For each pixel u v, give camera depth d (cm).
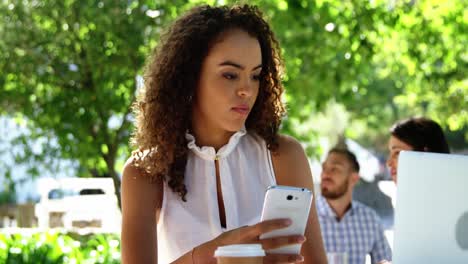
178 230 247
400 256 236
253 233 212
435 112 923
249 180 254
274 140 256
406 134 387
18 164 774
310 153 894
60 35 732
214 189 250
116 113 746
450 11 812
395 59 873
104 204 539
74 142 746
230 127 241
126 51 726
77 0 726
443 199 230
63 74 744
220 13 246
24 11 736
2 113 769
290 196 212
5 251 414
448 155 230
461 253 229
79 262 428
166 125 248
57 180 545
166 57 249
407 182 234
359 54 803
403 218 235
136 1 734
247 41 241
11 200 1229
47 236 455
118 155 770
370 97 1502
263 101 256
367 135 2027
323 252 254
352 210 537
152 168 247
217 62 240
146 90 254
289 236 213
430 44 825
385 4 805
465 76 863
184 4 732
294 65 810
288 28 793
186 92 248
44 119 755
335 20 790
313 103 934
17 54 738
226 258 186
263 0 779
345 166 532
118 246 472
